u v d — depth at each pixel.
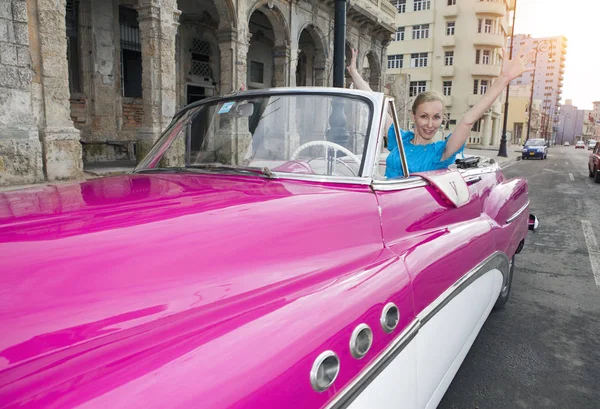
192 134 2.29
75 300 0.92
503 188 3.25
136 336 0.90
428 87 49.75
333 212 1.57
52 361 0.79
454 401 2.59
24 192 1.60
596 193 12.09
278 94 2.18
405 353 1.48
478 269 2.24
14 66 7.64
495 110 53.59
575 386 2.77
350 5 18.48
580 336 3.47
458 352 2.09
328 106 2.03
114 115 13.37
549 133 116.88
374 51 22.95
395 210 1.82
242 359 0.94
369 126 1.91
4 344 0.79
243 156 2.13
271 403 0.93
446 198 2.18
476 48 47.47
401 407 1.45
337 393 1.13
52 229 1.13
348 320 1.22
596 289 4.53
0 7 7.43
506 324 3.67
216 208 1.37
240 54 13.27
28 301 0.88
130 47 13.79
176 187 1.66
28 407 0.71
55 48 8.20
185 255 1.14
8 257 0.98
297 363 1.02
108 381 0.79
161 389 0.81
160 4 10.21
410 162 2.76
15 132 7.70
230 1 12.60
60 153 8.34
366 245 1.60
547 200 10.72
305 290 1.24
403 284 1.53
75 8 12.29
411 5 49.53
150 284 1.03
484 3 45.91
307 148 2.00
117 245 1.09
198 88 16.94
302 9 16.17
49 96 8.19
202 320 1.01
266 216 1.40
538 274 5.01
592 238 6.75
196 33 16.41
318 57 18.02
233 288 1.13
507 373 2.91
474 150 39.66
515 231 3.21
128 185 1.70
